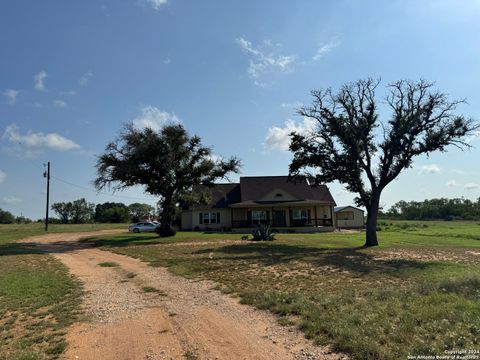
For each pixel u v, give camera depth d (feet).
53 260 63.46
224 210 159.74
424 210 287.48
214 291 35.24
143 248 80.64
